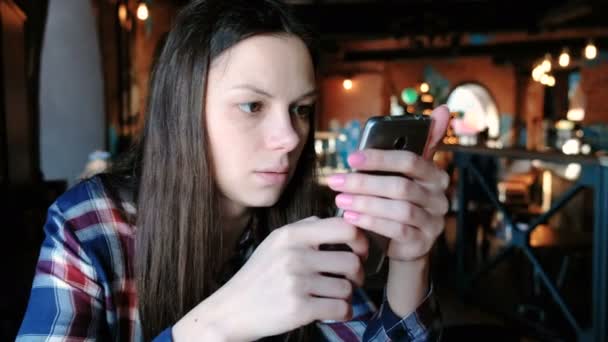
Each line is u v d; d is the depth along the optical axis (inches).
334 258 23.3
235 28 28.1
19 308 80.1
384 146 25.3
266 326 22.9
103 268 31.1
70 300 29.6
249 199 30.9
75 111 223.6
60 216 31.5
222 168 30.3
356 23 359.9
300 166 37.3
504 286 155.9
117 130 238.7
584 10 305.1
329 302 22.8
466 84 477.7
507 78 480.1
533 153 124.6
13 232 136.4
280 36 28.5
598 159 104.8
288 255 22.9
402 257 27.2
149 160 32.6
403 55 434.6
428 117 26.0
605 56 383.6
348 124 466.0
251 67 28.2
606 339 104.0
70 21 217.6
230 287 23.8
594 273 106.3
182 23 31.0
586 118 393.7
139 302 32.6
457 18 350.9
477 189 188.5
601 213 104.3
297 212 37.7
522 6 343.0
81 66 221.9
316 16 357.1
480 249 190.2
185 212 31.3
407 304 30.6
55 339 28.5
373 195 23.7
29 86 166.1
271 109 29.3
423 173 24.0
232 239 36.8
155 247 32.1
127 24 240.1
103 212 32.5
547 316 128.6
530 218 210.4
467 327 63.2
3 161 139.2
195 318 23.9
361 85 461.7
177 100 30.7
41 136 222.7
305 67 29.3
